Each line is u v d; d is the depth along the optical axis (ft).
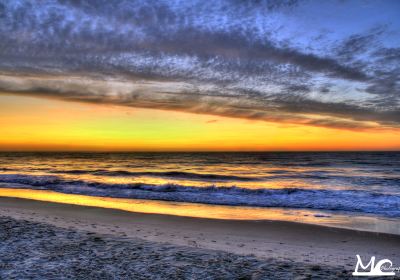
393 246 26.81
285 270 18.76
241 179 93.81
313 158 251.39
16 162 200.95
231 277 17.24
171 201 52.44
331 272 18.67
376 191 64.28
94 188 67.36
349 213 42.32
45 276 16.65
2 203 48.08
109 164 182.19
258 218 38.68
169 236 29.35
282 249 25.73
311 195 57.31
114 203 50.11
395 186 74.18
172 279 16.74
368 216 40.22
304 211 43.80
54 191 63.82
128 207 46.44
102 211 42.06
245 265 19.56
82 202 50.90
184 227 33.42
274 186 75.10
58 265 18.53
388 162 187.52
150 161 221.05
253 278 17.13
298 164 174.40
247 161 213.05
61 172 114.52
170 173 108.58
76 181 75.87
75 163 191.52
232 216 39.96
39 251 21.33
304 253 24.58
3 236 25.31
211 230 32.24
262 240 28.68
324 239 29.07
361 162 188.65
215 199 53.98
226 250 24.90
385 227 33.83
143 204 49.29
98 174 107.65
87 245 23.34
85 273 17.33
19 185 73.05
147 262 19.63
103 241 24.79
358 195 56.95
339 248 26.22
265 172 122.93
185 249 23.41
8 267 17.97
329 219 38.27
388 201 50.85
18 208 43.83
